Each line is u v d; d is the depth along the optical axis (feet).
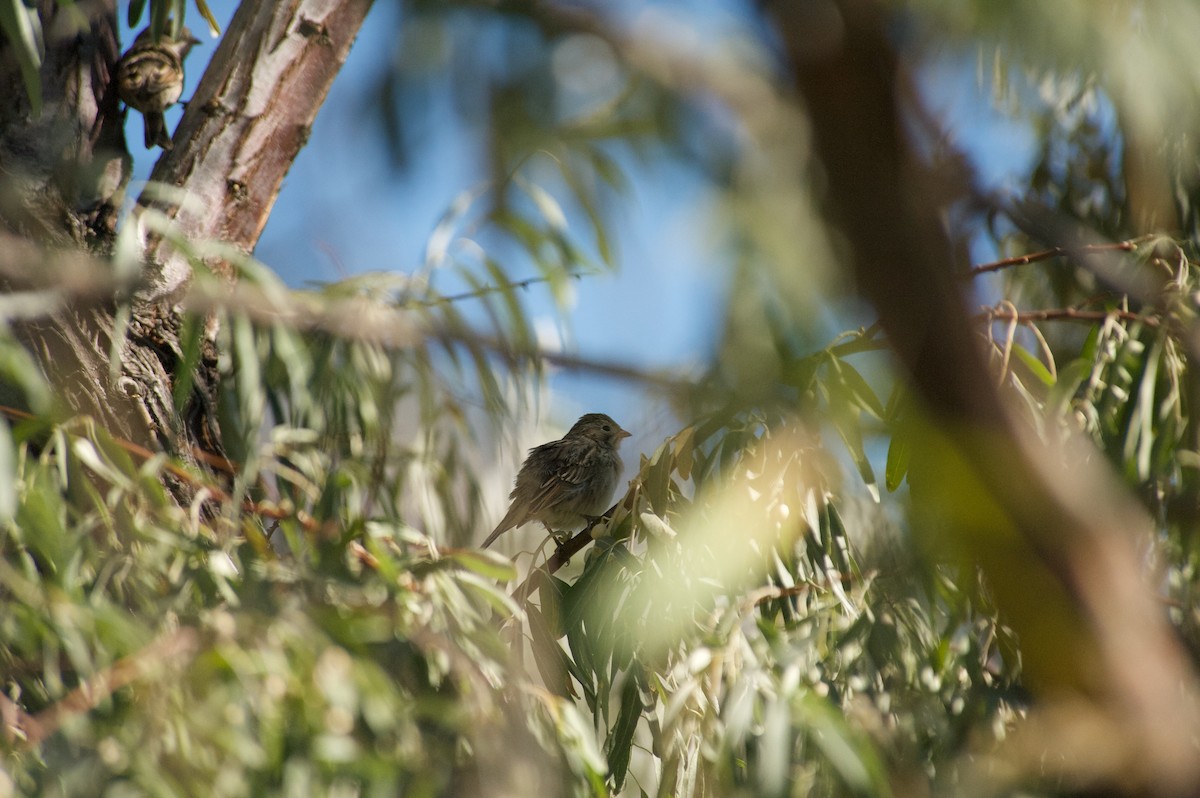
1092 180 25.82
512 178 12.37
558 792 18.51
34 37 20.72
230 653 16.07
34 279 13.52
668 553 21.84
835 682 20.97
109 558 18.72
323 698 16.31
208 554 18.65
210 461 22.17
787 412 18.49
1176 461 21.59
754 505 20.10
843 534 22.57
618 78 9.90
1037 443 8.26
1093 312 22.88
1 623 16.81
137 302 21.89
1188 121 11.58
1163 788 9.02
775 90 7.62
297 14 24.68
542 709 19.44
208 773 15.93
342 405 24.76
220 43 24.45
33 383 17.57
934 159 6.91
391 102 11.82
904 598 21.48
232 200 23.63
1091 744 9.20
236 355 23.98
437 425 26.84
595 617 22.63
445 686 19.15
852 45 6.24
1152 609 9.32
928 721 20.53
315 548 19.58
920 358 7.23
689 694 20.17
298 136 24.48
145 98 22.95
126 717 15.97
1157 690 9.15
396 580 18.24
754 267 8.60
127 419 21.09
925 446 8.29
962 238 8.21
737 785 19.62
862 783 17.54
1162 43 10.79
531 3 10.16
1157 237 22.84
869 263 6.56
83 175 21.57
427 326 13.44
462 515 27.07
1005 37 8.78
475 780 17.65
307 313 15.39
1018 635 9.09
